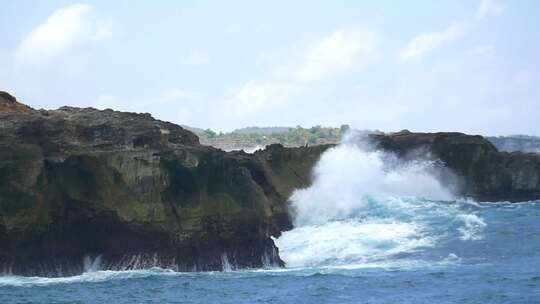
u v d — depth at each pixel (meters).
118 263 55.56
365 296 47.38
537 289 48.47
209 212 57.50
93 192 55.03
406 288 49.34
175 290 49.50
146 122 59.41
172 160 56.22
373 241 63.00
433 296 47.06
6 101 63.34
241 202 59.62
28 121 55.09
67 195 54.41
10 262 52.41
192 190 57.25
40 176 53.06
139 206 55.31
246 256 58.75
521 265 56.25
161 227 55.38
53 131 55.94
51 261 53.78
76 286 50.34
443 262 57.62
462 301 45.75
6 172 52.31
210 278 53.56
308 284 51.28
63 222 54.41
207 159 58.16
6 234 51.84
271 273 55.78
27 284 50.50
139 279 52.56
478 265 56.44
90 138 57.34
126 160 55.62
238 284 51.56
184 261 56.16
